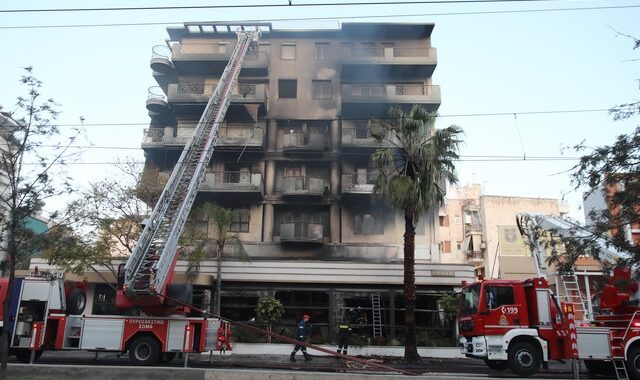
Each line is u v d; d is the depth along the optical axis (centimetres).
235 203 3250
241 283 2691
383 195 2306
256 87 3291
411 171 2191
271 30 3600
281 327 2598
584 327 1586
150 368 1309
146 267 1664
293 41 3597
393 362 2030
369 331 2608
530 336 1620
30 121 1268
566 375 1688
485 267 4962
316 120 3412
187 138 3216
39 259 2712
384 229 3198
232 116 3369
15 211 1234
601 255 1443
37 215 1344
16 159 1261
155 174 2788
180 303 1606
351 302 2664
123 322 1634
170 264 1761
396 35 3581
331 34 3597
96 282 2642
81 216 2091
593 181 1117
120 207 2631
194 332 1636
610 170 1093
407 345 2050
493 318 1641
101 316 1645
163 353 1666
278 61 3547
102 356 1978
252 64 3422
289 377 1286
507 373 1689
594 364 1731
